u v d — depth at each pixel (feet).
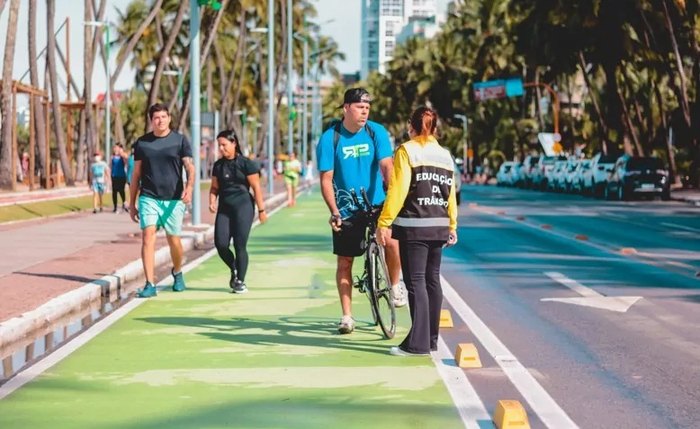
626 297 45.93
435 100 458.91
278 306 43.83
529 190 247.09
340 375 28.99
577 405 25.71
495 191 235.81
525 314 41.19
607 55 217.15
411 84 477.77
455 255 67.00
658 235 84.43
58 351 33.14
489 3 337.72
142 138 46.88
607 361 31.40
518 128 351.87
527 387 27.50
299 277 54.90
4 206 112.78
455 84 427.33
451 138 474.08
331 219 34.37
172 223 47.62
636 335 36.14
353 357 31.71
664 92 270.67
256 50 415.64
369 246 35.55
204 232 83.56
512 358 31.58
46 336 37.37
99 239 77.71
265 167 347.77
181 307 43.57
